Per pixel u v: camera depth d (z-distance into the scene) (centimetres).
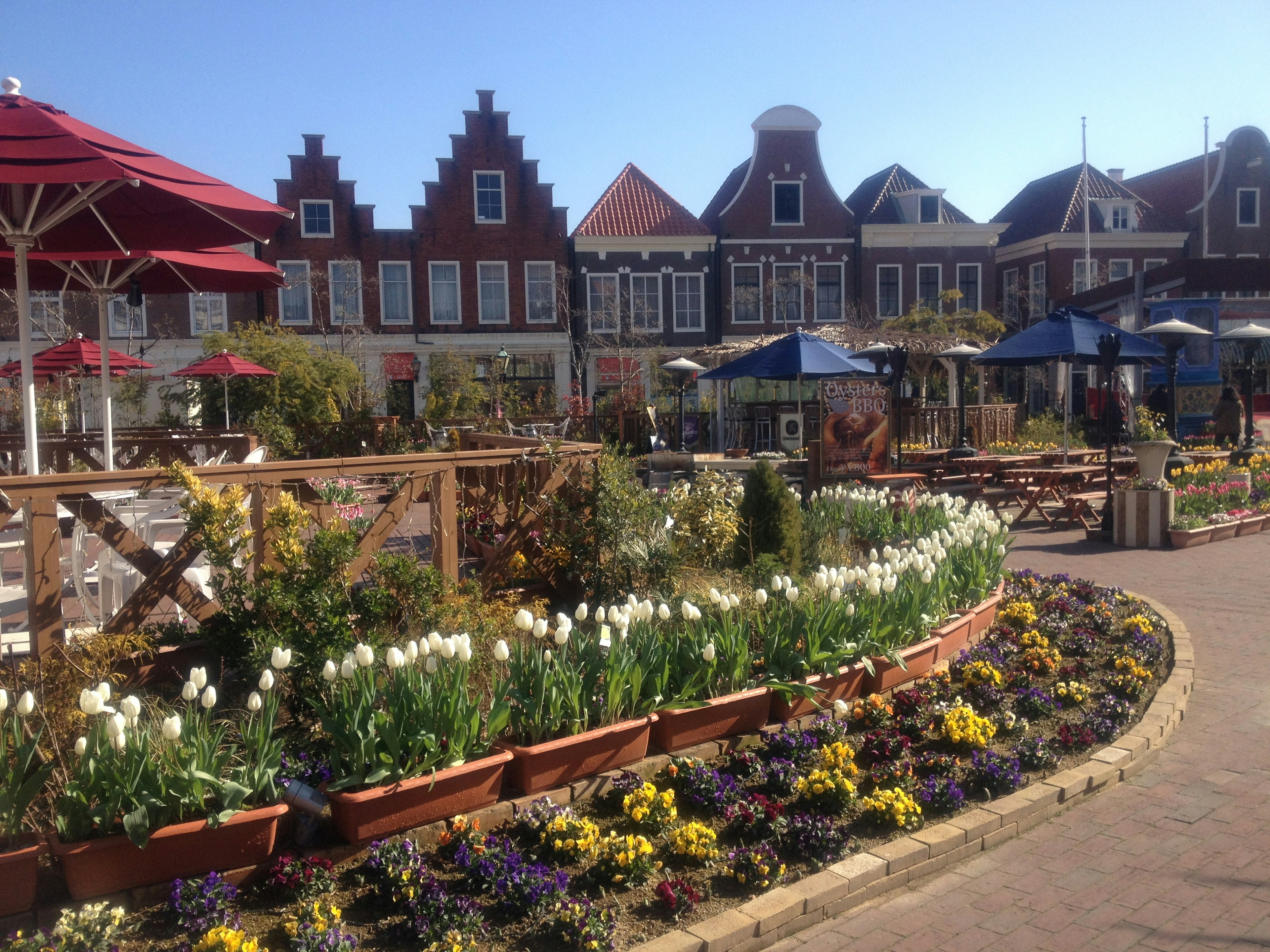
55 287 917
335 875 396
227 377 2159
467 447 1051
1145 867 446
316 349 2706
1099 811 511
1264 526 1419
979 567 783
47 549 486
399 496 629
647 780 493
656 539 732
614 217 3628
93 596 742
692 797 470
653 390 3388
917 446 2055
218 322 3306
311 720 502
